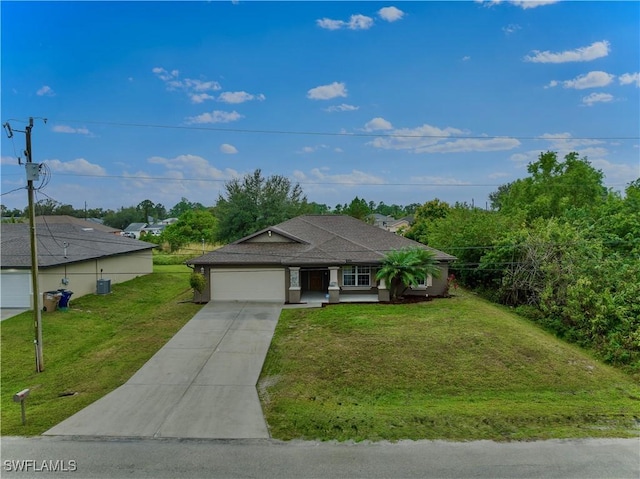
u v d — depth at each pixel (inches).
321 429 368.2
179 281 1175.0
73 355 575.8
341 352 539.5
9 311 775.1
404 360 519.5
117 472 302.5
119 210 4018.2
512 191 1465.3
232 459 320.8
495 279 921.5
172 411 398.6
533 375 496.1
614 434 366.6
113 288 1015.6
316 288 938.7
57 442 344.8
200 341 593.3
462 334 598.2
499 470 308.5
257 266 816.9
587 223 911.7
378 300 813.2
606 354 589.9
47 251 900.6
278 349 559.5
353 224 1083.9
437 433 363.9
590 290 669.3
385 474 302.4
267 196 1541.6
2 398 444.5
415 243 938.1
